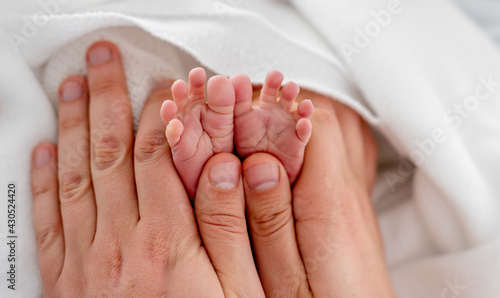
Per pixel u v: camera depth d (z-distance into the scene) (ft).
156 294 1.14
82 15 1.21
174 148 1.14
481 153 1.40
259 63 1.30
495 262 1.32
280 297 1.20
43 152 1.25
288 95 1.16
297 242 1.22
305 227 1.22
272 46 1.31
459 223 1.37
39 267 1.22
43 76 1.28
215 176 1.17
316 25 1.36
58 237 1.22
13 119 1.24
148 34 1.28
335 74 1.35
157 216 1.17
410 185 1.51
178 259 1.15
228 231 1.17
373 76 1.34
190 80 1.12
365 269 1.22
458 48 1.45
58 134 1.29
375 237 1.31
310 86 1.30
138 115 1.26
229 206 1.17
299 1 1.36
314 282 1.20
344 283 1.19
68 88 1.27
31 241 1.23
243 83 1.15
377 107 1.35
